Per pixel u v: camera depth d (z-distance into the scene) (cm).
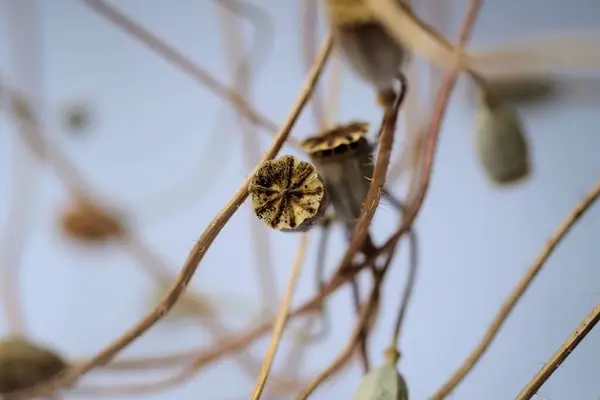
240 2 32
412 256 22
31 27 35
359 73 22
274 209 19
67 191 33
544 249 21
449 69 23
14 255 32
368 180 20
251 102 30
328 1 22
